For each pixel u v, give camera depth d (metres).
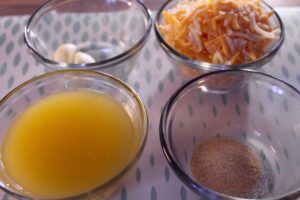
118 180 0.20
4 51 0.32
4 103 0.24
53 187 0.21
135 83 0.29
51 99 0.26
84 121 0.24
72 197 0.19
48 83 0.26
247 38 0.28
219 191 0.22
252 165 0.24
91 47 0.33
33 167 0.22
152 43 0.32
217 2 0.28
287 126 0.25
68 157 0.23
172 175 0.24
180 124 0.25
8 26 0.34
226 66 0.26
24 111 0.25
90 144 0.23
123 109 0.25
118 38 0.33
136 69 0.30
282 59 0.31
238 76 0.26
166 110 0.24
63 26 0.34
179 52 0.27
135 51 0.27
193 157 0.24
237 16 0.28
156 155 0.25
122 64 0.27
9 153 0.23
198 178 0.23
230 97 0.27
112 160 0.22
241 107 0.27
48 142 0.23
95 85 0.26
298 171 0.23
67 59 0.30
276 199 0.19
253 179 0.23
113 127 0.24
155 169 0.24
